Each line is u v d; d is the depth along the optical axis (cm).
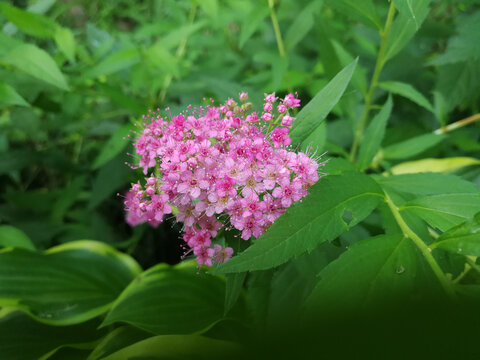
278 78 21
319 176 13
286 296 16
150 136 13
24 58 17
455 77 22
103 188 24
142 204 12
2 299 17
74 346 16
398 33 17
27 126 28
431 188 14
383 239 10
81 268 19
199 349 13
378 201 11
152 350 13
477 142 24
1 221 29
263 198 11
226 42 33
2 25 24
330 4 16
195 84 25
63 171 29
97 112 28
